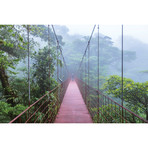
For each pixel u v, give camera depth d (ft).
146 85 20.67
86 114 13.39
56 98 14.65
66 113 13.73
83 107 16.15
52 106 12.46
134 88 21.26
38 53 20.47
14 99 17.25
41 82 19.21
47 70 19.38
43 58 20.07
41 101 16.30
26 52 19.51
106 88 26.16
